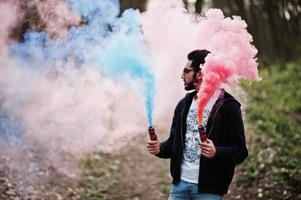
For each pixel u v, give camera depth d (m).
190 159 3.63
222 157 3.43
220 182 3.58
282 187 6.47
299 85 13.83
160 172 8.55
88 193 6.81
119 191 7.29
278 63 12.99
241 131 3.55
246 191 6.71
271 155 7.93
